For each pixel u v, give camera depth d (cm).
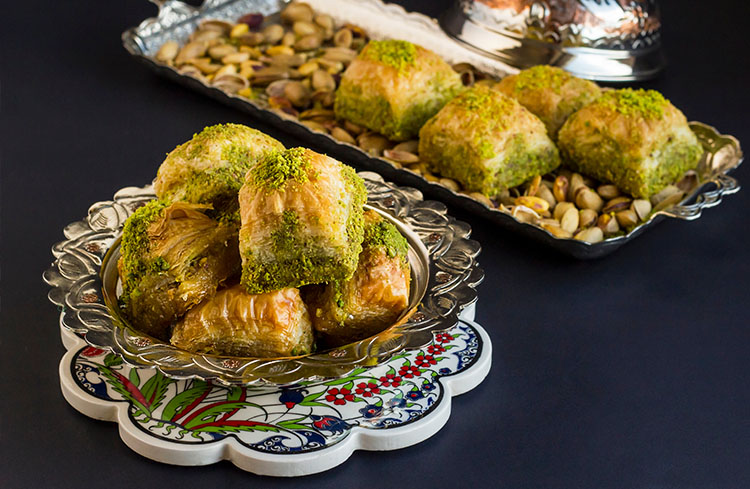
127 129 74
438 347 56
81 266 54
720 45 90
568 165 71
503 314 60
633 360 57
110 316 51
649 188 68
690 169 70
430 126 69
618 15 81
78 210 66
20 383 54
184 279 52
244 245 51
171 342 52
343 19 87
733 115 79
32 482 50
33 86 78
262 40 84
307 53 83
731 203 69
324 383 53
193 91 78
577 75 80
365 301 52
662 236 66
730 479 52
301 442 50
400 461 51
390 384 53
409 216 59
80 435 52
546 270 63
